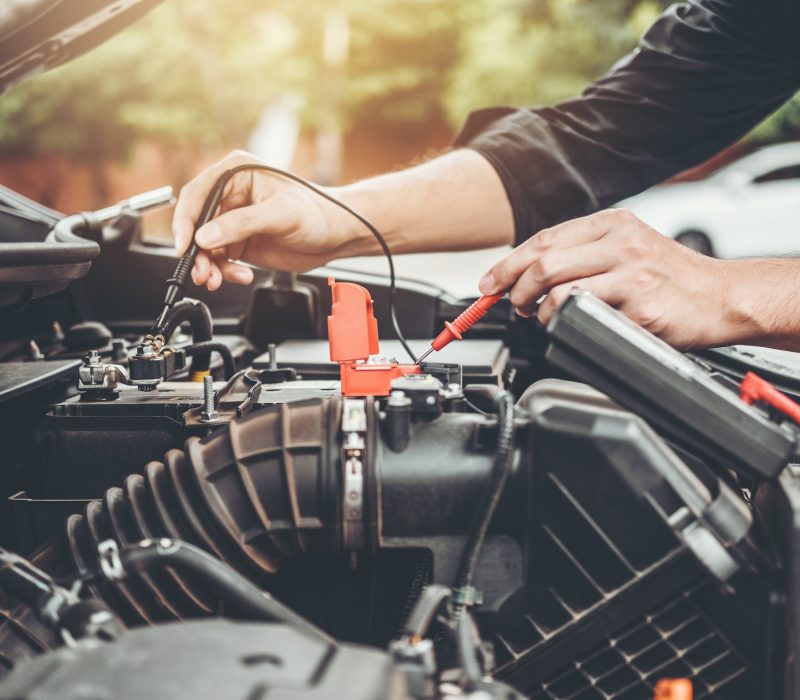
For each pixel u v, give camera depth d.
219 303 1.54
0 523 0.86
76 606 0.51
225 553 0.64
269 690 0.38
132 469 0.81
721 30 1.29
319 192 1.01
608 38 11.11
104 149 11.59
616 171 1.33
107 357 1.17
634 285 0.74
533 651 0.63
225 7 11.22
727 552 0.59
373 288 1.46
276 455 0.65
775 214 6.82
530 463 0.62
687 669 0.61
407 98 12.16
